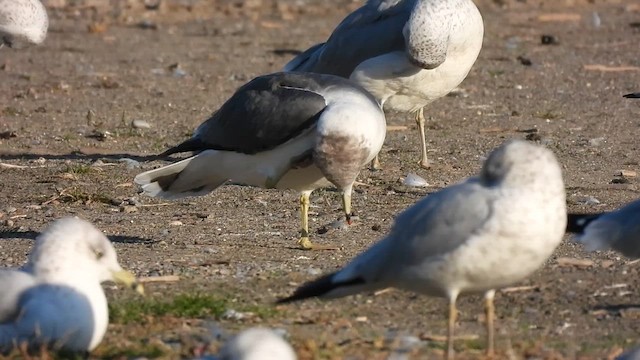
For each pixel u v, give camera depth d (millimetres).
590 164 18328
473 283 9320
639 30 32406
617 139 20219
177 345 9961
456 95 24438
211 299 11062
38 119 22297
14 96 24500
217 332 10164
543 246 9070
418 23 16484
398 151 19438
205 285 11953
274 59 29219
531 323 10727
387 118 22203
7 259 13070
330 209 15711
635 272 12328
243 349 7906
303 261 13000
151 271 12492
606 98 24078
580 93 24641
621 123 21641
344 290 9727
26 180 17484
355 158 12656
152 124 21953
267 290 11766
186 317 10805
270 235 14289
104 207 15922
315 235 14305
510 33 32312
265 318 10766
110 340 10070
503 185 9062
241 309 10969
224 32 33156
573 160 18594
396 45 16922
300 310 11047
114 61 28844
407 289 9641
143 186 13695
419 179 17297
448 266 9180
